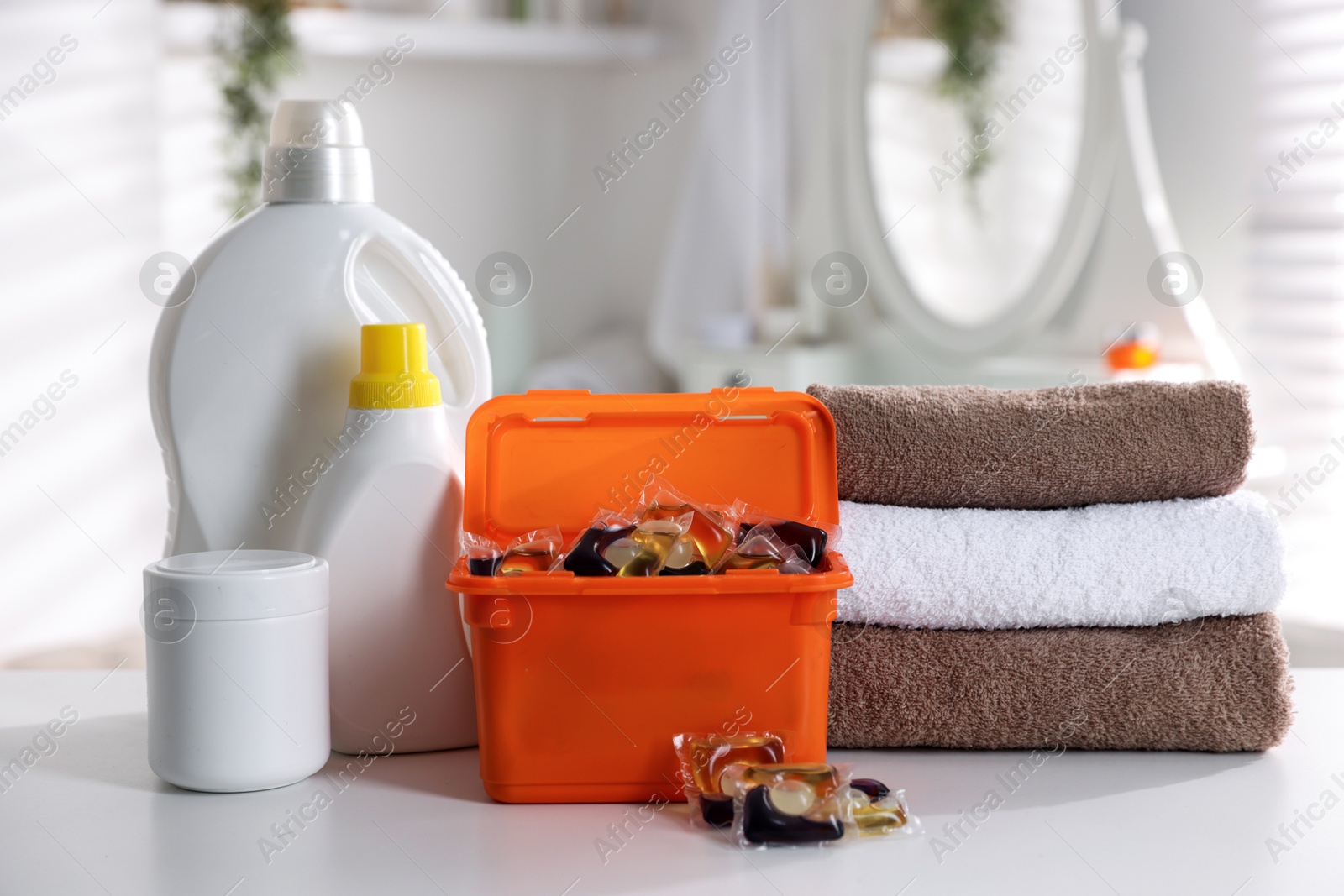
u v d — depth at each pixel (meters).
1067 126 1.38
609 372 2.10
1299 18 1.29
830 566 0.51
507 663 0.49
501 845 0.46
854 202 1.75
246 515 0.57
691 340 1.94
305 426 0.57
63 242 1.77
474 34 2.05
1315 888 0.42
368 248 0.59
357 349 0.57
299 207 0.59
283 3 1.96
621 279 2.23
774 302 1.93
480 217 2.24
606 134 2.21
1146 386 0.58
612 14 2.20
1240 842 0.46
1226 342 1.39
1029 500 0.57
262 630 0.50
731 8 1.92
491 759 0.50
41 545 1.79
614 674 0.49
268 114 2.01
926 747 0.58
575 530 0.55
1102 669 0.55
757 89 1.93
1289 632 1.31
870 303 1.74
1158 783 0.52
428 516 0.54
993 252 1.49
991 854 0.45
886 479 0.57
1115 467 0.56
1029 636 0.56
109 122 1.80
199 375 0.56
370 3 2.08
